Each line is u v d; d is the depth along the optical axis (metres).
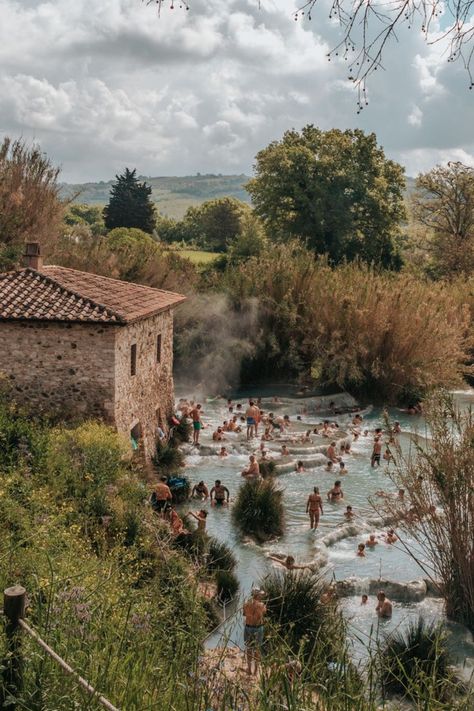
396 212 62.06
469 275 60.44
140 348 24.48
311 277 41.97
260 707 5.23
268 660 6.05
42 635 5.76
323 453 28.30
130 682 5.33
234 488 23.94
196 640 6.42
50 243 35.22
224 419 33.25
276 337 40.88
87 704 4.78
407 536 20.38
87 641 5.92
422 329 38.78
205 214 109.00
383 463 27.41
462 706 6.20
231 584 14.95
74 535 13.08
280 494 21.20
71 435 19.11
